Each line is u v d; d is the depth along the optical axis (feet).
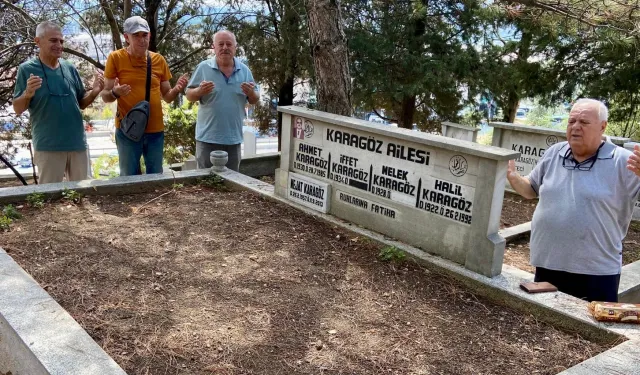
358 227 15.58
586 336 10.53
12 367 9.52
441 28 40.96
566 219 11.58
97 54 38.27
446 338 10.39
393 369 9.29
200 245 14.30
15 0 36.45
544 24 29.99
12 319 9.35
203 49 44.60
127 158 19.06
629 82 38.93
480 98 44.70
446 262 13.26
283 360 9.42
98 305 10.89
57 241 13.88
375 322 10.88
